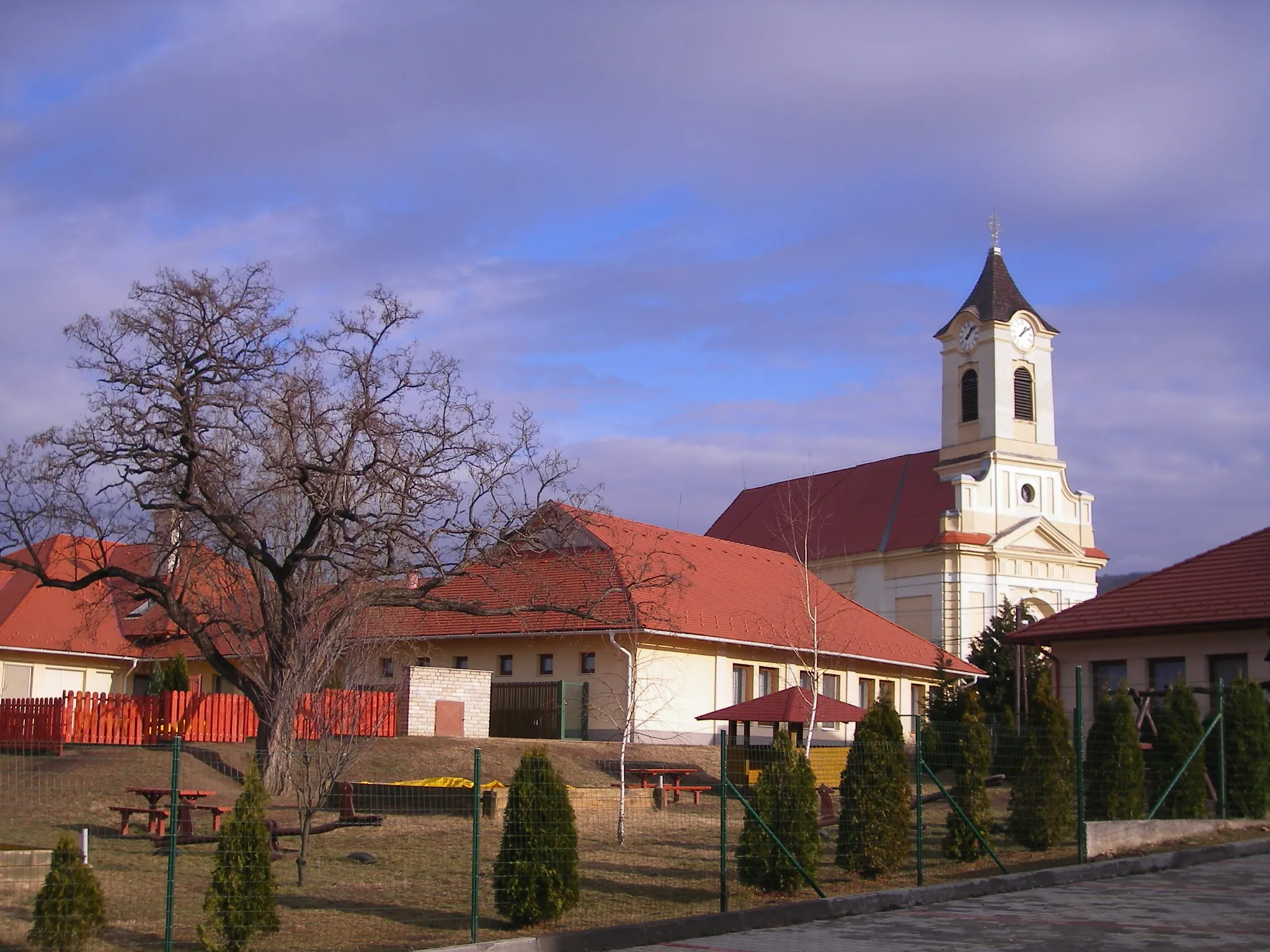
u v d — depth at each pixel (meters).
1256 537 32.75
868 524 69.94
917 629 65.94
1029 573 66.56
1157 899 17.34
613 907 16.97
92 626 40.41
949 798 20.27
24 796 24.77
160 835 21.73
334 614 28.75
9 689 45.75
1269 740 24.98
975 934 15.16
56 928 13.22
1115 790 22.53
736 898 17.55
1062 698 33.28
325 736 20.98
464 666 42.38
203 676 48.03
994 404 67.69
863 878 19.09
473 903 14.67
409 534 28.19
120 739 32.38
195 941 14.70
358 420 27.59
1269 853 21.86
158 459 27.69
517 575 42.38
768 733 41.97
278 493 30.08
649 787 28.81
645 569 34.44
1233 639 30.19
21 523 28.00
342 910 16.55
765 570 48.53
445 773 29.73
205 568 30.72
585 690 38.94
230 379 27.84
